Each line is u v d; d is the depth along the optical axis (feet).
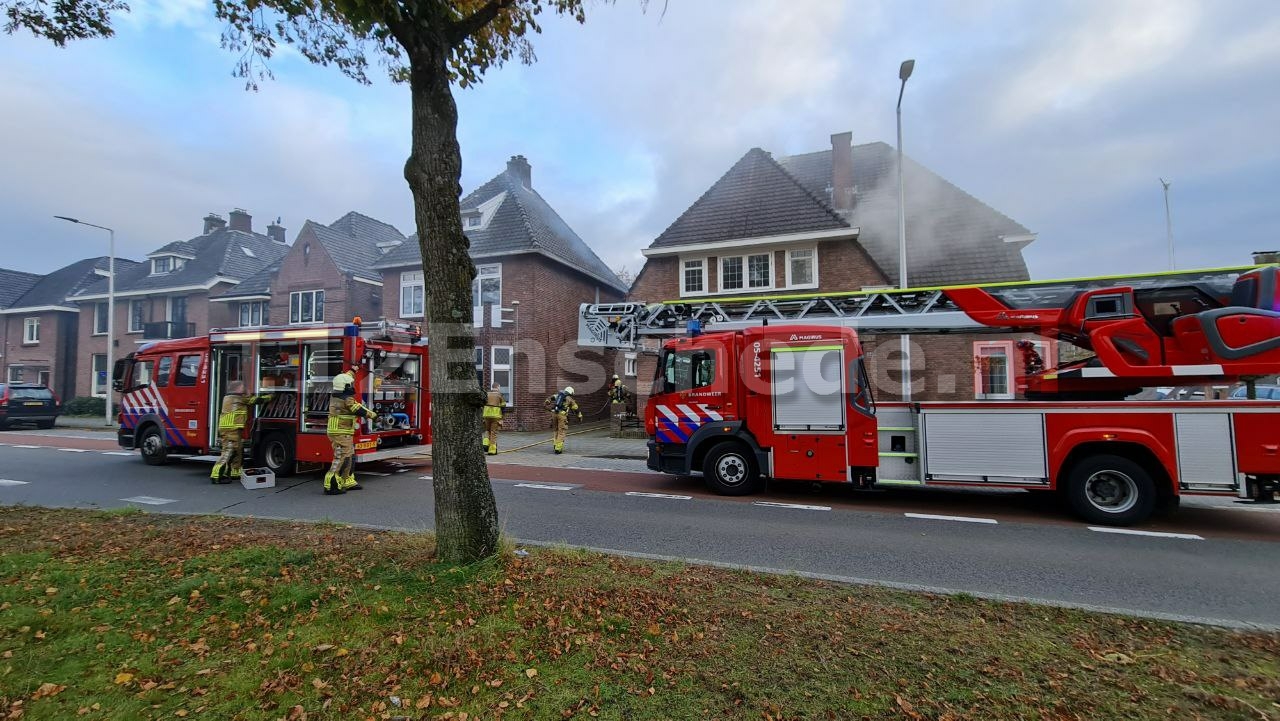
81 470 35.24
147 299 90.99
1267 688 9.63
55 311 96.07
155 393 36.68
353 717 8.61
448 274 14.64
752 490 28.32
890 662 10.25
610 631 11.28
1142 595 14.92
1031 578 16.19
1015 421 23.73
